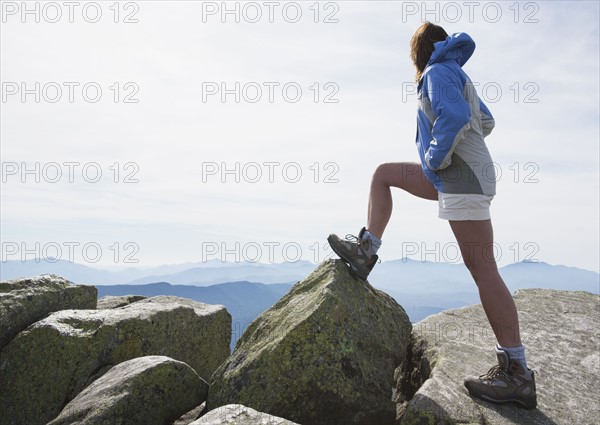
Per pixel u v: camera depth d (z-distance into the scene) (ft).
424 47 12.60
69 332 16.98
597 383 13.44
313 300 14.26
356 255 14.76
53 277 20.94
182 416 14.56
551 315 18.30
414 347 16.01
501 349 11.61
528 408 11.57
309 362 13.15
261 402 13.00
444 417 11.02
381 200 14.23
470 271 11.88
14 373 16.71
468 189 11.34
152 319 18.39
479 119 11.87
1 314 18.03
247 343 15.01
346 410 13.15
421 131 12.31
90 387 14.48
